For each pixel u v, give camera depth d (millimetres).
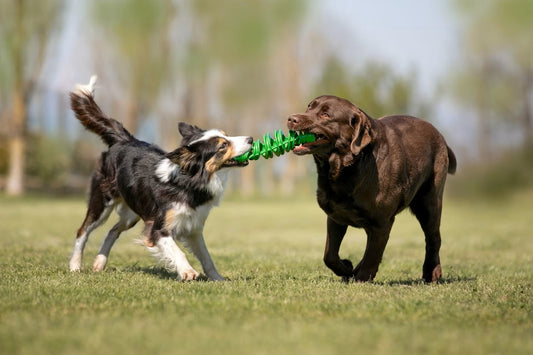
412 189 7551
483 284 7809
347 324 5211
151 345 4457
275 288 7004
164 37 43469
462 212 22953
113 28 41625
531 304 6395
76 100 8875
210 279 8039
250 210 33719
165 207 7648
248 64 47594
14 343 4477
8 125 44500
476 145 19562
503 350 4535
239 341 4582
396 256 11836
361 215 7250
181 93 46750
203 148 7590
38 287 6762
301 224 22734
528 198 18812
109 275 7914
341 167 7000
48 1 38656
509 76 33875
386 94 39312
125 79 43062
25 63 39375
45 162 45094
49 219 21766
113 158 8570
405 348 4496
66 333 4738
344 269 7906
